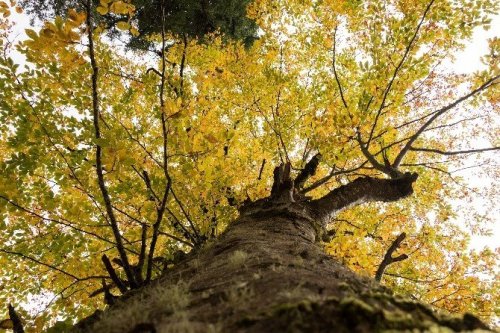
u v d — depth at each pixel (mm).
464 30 5531
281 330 1078
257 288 1612
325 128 5727
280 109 7277
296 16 7668
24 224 4301
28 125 4020
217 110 6254
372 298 1422
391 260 4465
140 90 5477
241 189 6410
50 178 4898
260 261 2186
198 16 11266
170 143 4211
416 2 5410
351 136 5637
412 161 8578
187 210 5766
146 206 4531
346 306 1132
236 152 6219
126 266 3635
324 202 5293
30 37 3232
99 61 5094
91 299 5645
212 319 1336
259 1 7664
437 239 7902
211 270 2307
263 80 6816
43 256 4812
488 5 5246
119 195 4891
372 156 5875
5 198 3859
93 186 4441
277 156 7930
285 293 1454
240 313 1321
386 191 5781
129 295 2689
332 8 5930
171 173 5188
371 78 5598
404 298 1501
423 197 8617
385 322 1105
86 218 4270
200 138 4195
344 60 7254
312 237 3832
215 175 4660
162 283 2465
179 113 3818
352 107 6117
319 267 2145
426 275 7527
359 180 5809
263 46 7582
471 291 6430
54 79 4062
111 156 3496
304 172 6828
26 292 5305
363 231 6270
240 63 6836
